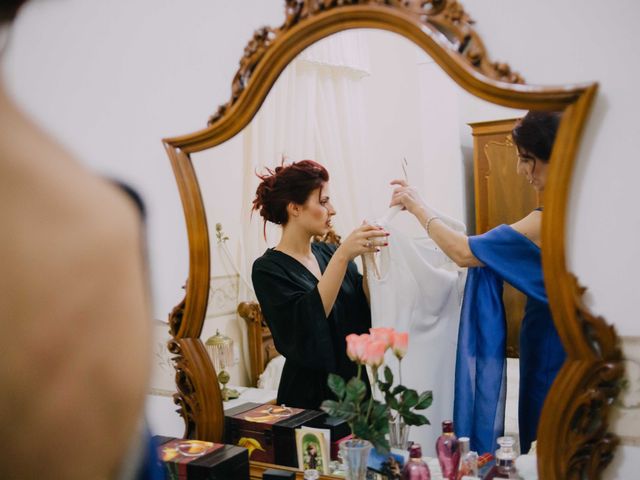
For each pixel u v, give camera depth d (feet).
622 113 3.08
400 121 3.66
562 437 3.13
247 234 4.25
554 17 3.24
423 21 3.43
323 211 4.02
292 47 3.86
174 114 4.63
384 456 3.74
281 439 4.18
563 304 3.12
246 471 4.02
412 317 3.79
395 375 3.80
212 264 4.37
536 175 3.27
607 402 3.05
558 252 3.12
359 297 3.97
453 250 3.61
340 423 3.97
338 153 3.89
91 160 5.08
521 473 3.40
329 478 3.98
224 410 4.38
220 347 4.35
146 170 4.79
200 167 4.36
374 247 3.89
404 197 3.72
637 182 3.05
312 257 4.08
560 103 3.09
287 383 4.17
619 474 3.14
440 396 3.68
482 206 3.48
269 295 4.20
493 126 3.36
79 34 5.12
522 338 3.43
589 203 3.16
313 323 4.10
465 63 3.31
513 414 3.46
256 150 4.15
